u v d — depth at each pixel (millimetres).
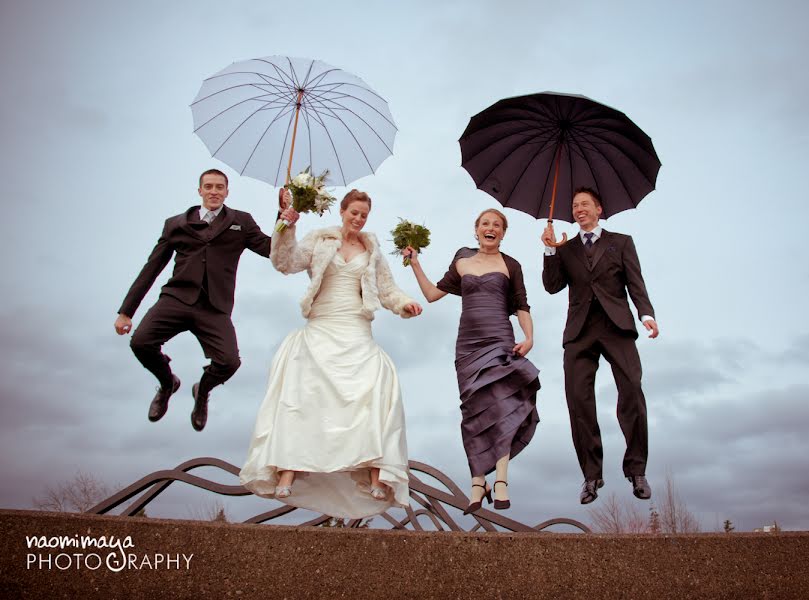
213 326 6473
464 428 5910
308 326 5676
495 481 5648
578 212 6426
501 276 6238
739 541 5000
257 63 6590
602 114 6273
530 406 5883
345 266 5770
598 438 6074
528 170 6680
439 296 6473
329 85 6531
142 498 6457
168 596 4711
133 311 6523
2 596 4676
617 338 6168
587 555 4891
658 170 6320
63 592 4703
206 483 6406
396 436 5367
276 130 6637
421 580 4805
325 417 5312
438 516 6387
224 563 4773
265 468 5234
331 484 5586
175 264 6594
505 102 6359
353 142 6605
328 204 5785
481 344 6059
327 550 4820
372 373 5461
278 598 4738
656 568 4895
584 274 6277
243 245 6684
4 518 4797
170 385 6773
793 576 4977
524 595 4809
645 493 5859
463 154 6672
